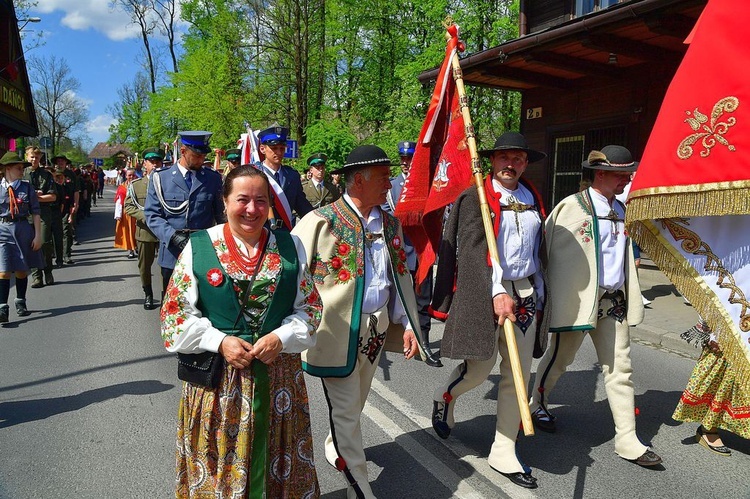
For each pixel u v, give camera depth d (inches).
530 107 494.6
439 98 145.3
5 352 230.1
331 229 125.1
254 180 95.0
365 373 130.9
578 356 234.5
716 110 90.2
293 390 100.4
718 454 150.9
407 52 869.8
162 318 95.8
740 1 89.0
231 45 871.7
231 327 95.1
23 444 150.7
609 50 340.8
